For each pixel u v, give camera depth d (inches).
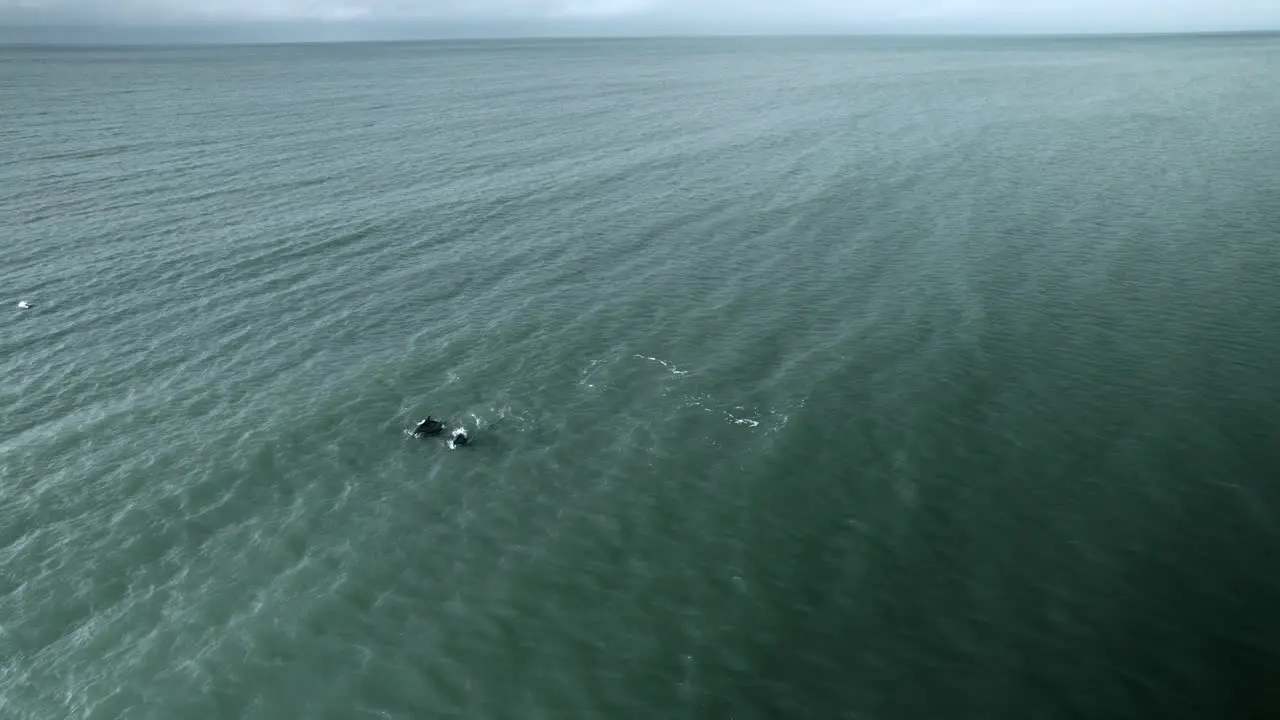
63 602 1039.6
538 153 3526.1
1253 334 1636.3
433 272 2094.0
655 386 1512.1
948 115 4431.6
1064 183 2827.3
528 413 1440.7
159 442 1374.3
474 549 1122.7
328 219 2522.1
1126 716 851.4
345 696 905.5
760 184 2898.6
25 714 887.7
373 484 1262.3
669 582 1056.8
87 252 2226.9
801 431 1358.3
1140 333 1657.2
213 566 1099.3
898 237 2273.6
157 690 916.0
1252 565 1047.0
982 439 1323.8
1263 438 1299.2
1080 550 1084.5
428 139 3892.7
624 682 915.4
